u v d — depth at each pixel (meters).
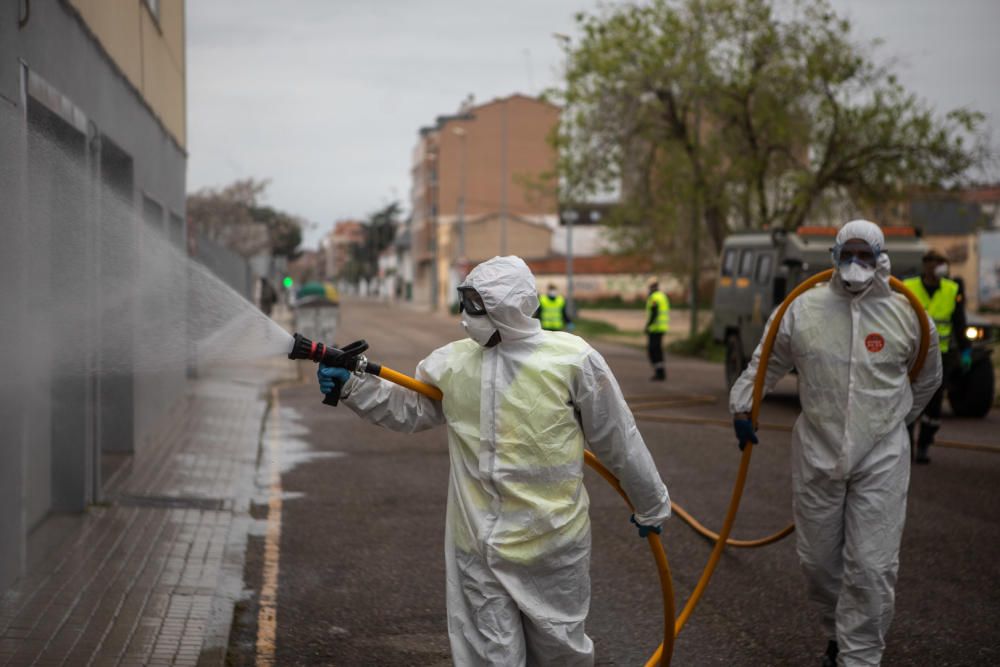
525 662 3.43
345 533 7.43
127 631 5.15
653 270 28.31
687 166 26.31
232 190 48.69
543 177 27.98
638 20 25.59
